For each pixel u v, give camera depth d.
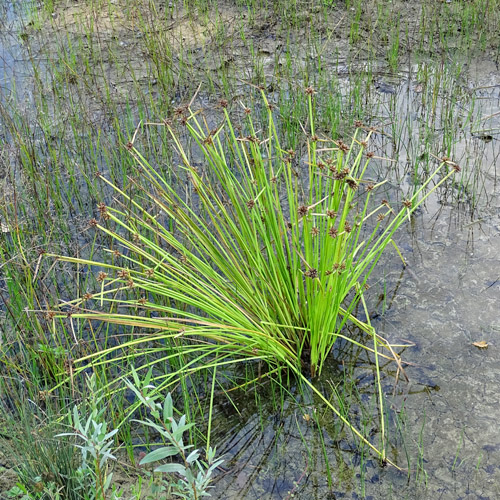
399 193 4.17
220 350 2.97
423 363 3.02
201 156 4.64
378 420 2.77
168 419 1.92
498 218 3.86
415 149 4.53
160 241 3.74
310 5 6.59
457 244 3.70
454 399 2.83
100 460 2.11
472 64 5.44
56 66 5.93
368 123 4.83
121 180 4.46
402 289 3.43
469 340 3.11
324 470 2.59
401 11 6.34
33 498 2.21
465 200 4.03
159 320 2.72
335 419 2.80
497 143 4.50
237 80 5.53
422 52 5.67
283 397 2.92
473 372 2.95
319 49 5.89
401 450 2.63
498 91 5.06
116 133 4.91
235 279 3.03
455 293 3.38
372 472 2.56
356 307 3.35
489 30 5.85
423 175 4.29
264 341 2.88
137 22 6.64
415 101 5.05
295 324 3.06
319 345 2.91
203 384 3.02
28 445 2.41
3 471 2.53
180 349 2.87
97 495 2.17
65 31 6.58
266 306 2.97
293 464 2.63
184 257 3.12
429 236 3.77
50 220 3.95
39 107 5.23
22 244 3.67
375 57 5.69
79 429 2.05
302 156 4.57
